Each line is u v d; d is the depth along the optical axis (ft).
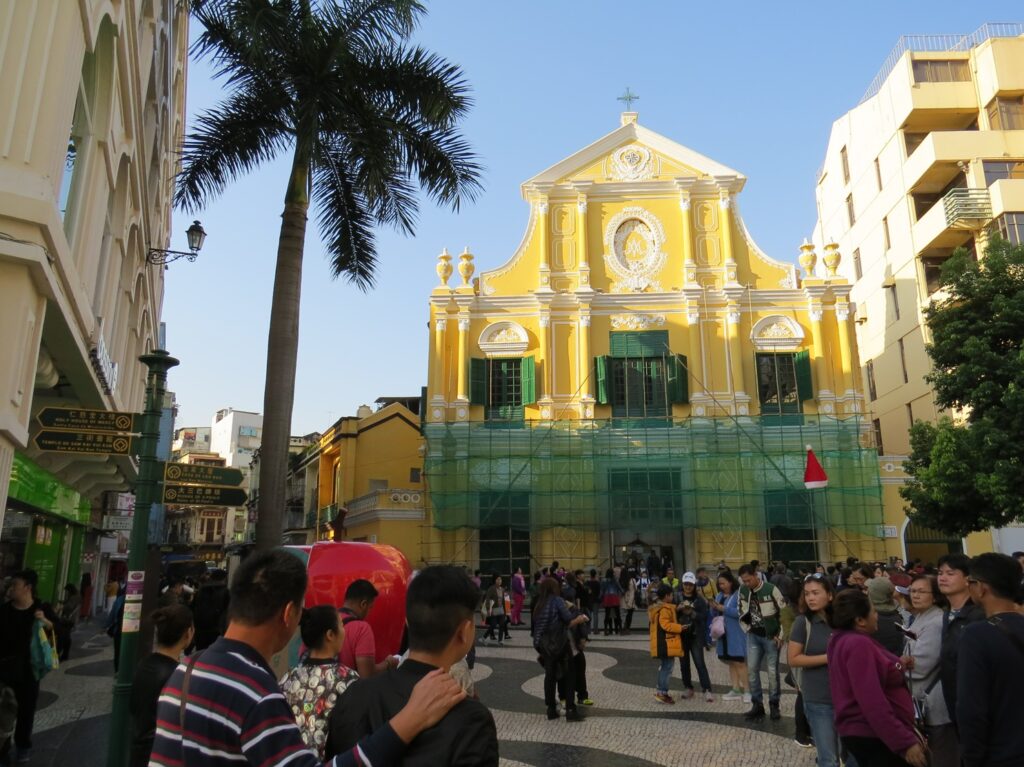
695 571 97.30
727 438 100.63
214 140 47.34
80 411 23.12
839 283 105.60
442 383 104.99
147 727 16.11
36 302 30.32
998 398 65.57
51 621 29.94
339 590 28.86
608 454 101.09
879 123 123.44
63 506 63.93
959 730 13.38
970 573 14.69
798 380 103.19
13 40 28.14
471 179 50.90
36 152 28.43
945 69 114.83
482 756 8.50
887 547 97.30
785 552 98.68
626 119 113.70
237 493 24.95
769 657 34.27
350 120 47.42
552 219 111.55
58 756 29.01
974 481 64.54
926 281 111.96
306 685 14.46
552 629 35.35
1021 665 13.07
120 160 47.78
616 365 106.01
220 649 9.62
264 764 8.68
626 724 33.78
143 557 22.68
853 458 98.78
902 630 20.03
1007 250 70.03
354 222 52.85
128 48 42.01
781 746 29.43
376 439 129.80
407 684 9.26
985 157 104.17
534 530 99.50
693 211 111.14
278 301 44.50
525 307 107.86
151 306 79.51
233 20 42.22
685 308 106.93
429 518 101.19
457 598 9.57
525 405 104.37
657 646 38.70
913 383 113.39
